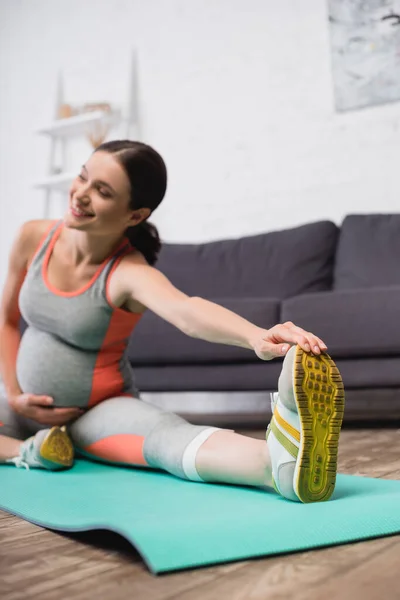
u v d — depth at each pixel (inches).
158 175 64.5
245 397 153.6
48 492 55.5
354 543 39.4
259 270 133.1
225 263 135.9
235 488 54.4
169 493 53.2
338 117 154.4
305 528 40.9
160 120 181.6
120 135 187.8
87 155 198.5
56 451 65.0
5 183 215.8
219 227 170.2
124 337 71.8
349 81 152.6
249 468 52.4
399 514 43.8
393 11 148.1
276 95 163.3
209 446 56.0
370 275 125.0
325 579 33.4
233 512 45.4
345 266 128.7
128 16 189.3
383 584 32.3
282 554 37.5
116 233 66.4
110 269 67.8
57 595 32.6
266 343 50.4
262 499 49.7
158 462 61.1
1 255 216.1
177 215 176.1
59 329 70.1
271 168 163.3
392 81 148.0
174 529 39.9
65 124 193.8
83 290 68.3
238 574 34.4
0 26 217.6
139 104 185.5
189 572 35.0
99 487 56.8
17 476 63.7
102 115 185.6
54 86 203.2
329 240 133.9
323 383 46.6
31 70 210.4
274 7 164.2
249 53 167.8
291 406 46.9
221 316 55.9
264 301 112.6
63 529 43.3
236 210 167.9
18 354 74.7
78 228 63.6
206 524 41.4
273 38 164.2
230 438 55.5
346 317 104.6
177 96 179.0
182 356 113.6
